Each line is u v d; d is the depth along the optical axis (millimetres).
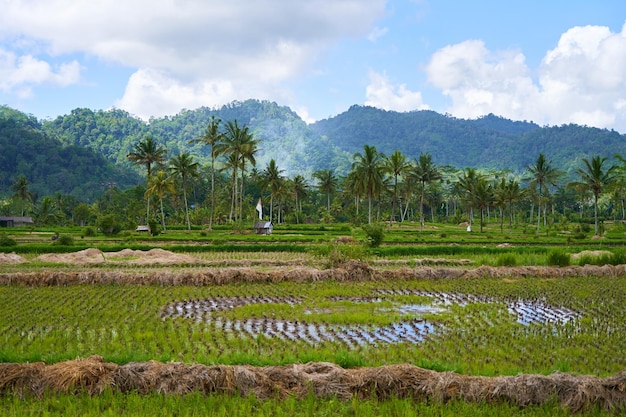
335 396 13086
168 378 13664
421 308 25375
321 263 36812
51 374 13727
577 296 28578
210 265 41125
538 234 87750
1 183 197875
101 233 77750
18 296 27125
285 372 13875
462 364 15883
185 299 26984
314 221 136000
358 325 21453
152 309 24172
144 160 87812
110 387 13422
